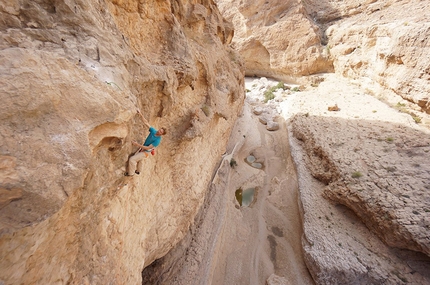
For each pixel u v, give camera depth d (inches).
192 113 379.6
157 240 338.6
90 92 135.6
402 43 759.7
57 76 122.7
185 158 400.5
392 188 487.5
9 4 127.6
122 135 167.2
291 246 540.7
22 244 111.6
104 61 166.2
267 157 846.5
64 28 151.5
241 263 507.2
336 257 456.4
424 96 706.8
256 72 1497.3
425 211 426.3
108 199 191.0
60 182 112.0
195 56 388.8
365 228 498.6
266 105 1144.8
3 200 95.2
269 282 460.8
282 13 1280.8
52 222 125.9
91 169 149.7
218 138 619.5
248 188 719.7
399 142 635.5
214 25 566.3
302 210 579.8
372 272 422.9
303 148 791.1
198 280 425.1
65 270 154.9
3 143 98.0
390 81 836.0
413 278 406.9
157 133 206.1
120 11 240.2
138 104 219.0
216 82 547.8
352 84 1082.7
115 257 209.6
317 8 1395.2
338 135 727.7
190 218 443.2
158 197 337.1
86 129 129.0
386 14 1058.7
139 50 271.6
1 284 109.0
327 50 1199.6
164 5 307.7
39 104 111.7
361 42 1038.4
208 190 576.4
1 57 106.3
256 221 611.2
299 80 1289.4
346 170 569.0
